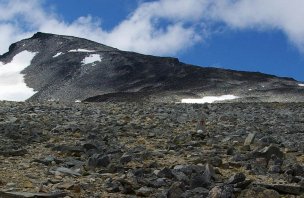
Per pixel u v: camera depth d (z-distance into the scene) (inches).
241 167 502.0
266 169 482.9
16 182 381.4
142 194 362.6
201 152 599.2
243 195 355.9
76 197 346.9
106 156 482.6
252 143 705.6
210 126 983.6
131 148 630.5
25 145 617.0
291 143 716.0
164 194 359.9
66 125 864.9
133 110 1430.9
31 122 901.2
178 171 436.8
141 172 431.5
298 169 456.8
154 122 1029.8
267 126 1015.0
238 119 1186.0
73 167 472.4
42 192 350.0
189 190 365.4
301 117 1283.2
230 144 693.3
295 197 367.9
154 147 653.9
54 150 583.5
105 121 1008.9
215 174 433.4
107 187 382.9
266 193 353.7
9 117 1008.2
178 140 713.0
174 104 2017.7
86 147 580.4
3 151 527.5
